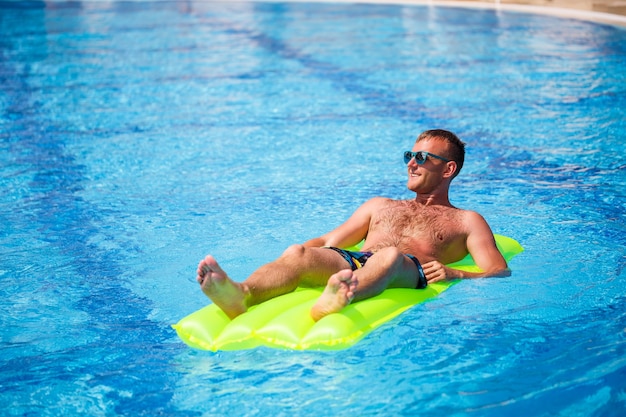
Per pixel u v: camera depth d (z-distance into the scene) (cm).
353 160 620
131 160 630
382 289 347
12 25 1402
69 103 834
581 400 274
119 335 340
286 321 322
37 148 669
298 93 862
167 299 378
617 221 471
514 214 488
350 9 1527
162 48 1156
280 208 512
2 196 545
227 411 274
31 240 462
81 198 539
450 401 275
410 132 696
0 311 368
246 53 1104
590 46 1041
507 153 625
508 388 283
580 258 411
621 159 599
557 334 324
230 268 412
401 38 1181
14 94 880
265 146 665
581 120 712
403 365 301
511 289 370
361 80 916
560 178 560
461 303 355
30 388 295
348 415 269
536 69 927
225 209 512
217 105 817
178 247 447
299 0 1681
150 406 280
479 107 773
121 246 450
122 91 888
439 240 397
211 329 329
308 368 300
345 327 315
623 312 344
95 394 289
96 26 1380
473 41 1123
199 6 1639
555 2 1334
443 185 412
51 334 343
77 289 392
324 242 409
